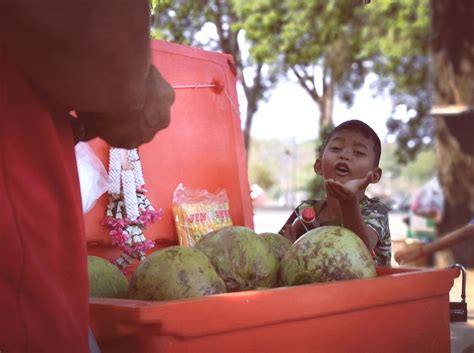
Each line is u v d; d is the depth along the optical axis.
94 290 2.21
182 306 1.63
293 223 3.41
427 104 27.20
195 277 1.98
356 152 3.42
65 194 1.64
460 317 2.73
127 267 3.07
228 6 18.70
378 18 20.48
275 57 19.75
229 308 1.71
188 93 3.54
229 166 3.64
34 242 1.58
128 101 1.60
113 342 1.69
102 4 1.51
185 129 3.48
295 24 19.06
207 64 3.66
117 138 1.72
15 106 1.60
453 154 10.75
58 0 1.50
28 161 1.60
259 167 73.69
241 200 3.66
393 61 24.61
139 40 1.56
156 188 3.30
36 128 1.61
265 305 1.78
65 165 1.67
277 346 1.82
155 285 1.96
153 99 1.69
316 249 2.15
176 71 3.51
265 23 18.86
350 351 1.99
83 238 1.69
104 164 3.07
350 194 2.65
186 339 1.64
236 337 1.74
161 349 1.61
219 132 3.64
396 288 2.11
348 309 1.97
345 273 2.12
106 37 1.51
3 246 1.53
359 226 2.69
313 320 1.90
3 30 1.55
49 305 1.57
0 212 1.53
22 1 1.50
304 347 1.88
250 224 3.69
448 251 10.20
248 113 22.67
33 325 1.55
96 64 1.53
